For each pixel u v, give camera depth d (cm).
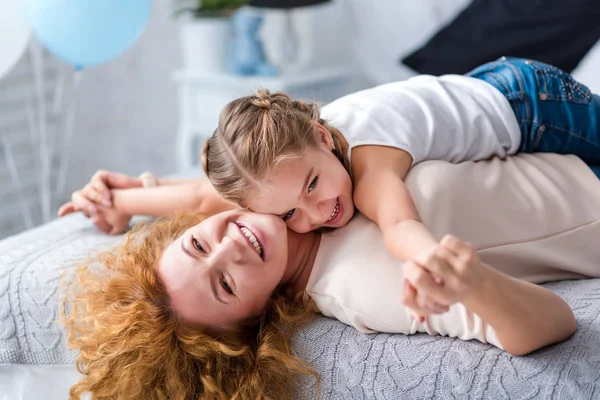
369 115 126
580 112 138
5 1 188
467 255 84
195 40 280
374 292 110
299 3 262
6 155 269
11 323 130
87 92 297
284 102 115
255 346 119
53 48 207
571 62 216
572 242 121
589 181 129
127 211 147
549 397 96
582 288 118
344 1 289
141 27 215
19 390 127
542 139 137
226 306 114
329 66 311
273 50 284
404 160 121
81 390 115
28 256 138
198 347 114
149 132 315
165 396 114
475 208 118
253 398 112
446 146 130
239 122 110
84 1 195
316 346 113
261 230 113
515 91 136
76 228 154
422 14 269
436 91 135
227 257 112
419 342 107
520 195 122
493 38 231
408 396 103
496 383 98
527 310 95
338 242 119
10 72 267
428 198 116
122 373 113
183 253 116
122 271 124
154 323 115
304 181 108
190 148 289
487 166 129
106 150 309
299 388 111
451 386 101
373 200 113
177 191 142
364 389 106
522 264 120
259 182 107
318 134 114
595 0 216
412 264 86
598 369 96
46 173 266
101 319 118
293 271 124
